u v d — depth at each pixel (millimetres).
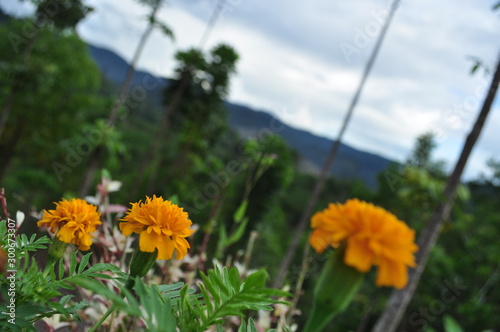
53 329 1639
